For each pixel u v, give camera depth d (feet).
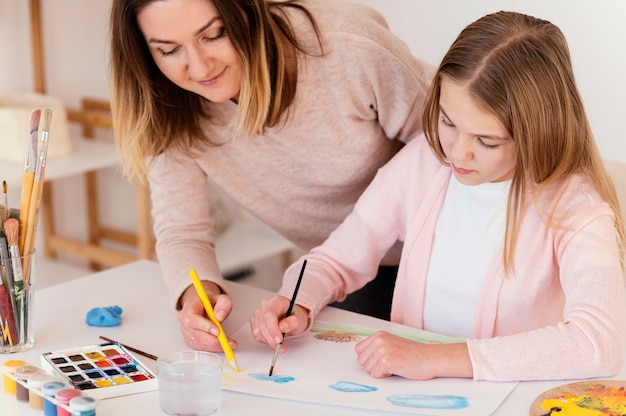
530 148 4.20
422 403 3.82
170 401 3.76
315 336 4.62
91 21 10.10
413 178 5.07
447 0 8.98
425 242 4.95
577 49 8.46
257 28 4.61
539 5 8.52
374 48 5.11
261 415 3.78
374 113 5.41
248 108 4.83
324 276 5.00
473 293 4.78
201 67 4.47
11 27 9.45
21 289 4.38
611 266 4.22
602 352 4.02
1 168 8.36
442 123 4.32
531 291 4.61
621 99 8.33
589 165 4.50
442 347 4.15
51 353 4.30
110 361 4.24
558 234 4.48
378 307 6.01
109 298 5.17
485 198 4.78
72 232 10.49
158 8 4.34
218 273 5.20
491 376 4.03
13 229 4.31
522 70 4.13
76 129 10.11
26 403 3.93
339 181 5.66
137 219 9.96
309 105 5.17
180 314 4.62
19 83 9.67
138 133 5.06
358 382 4.06
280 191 5.74
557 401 3.79
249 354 4.42
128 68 4.87
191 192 5.47
